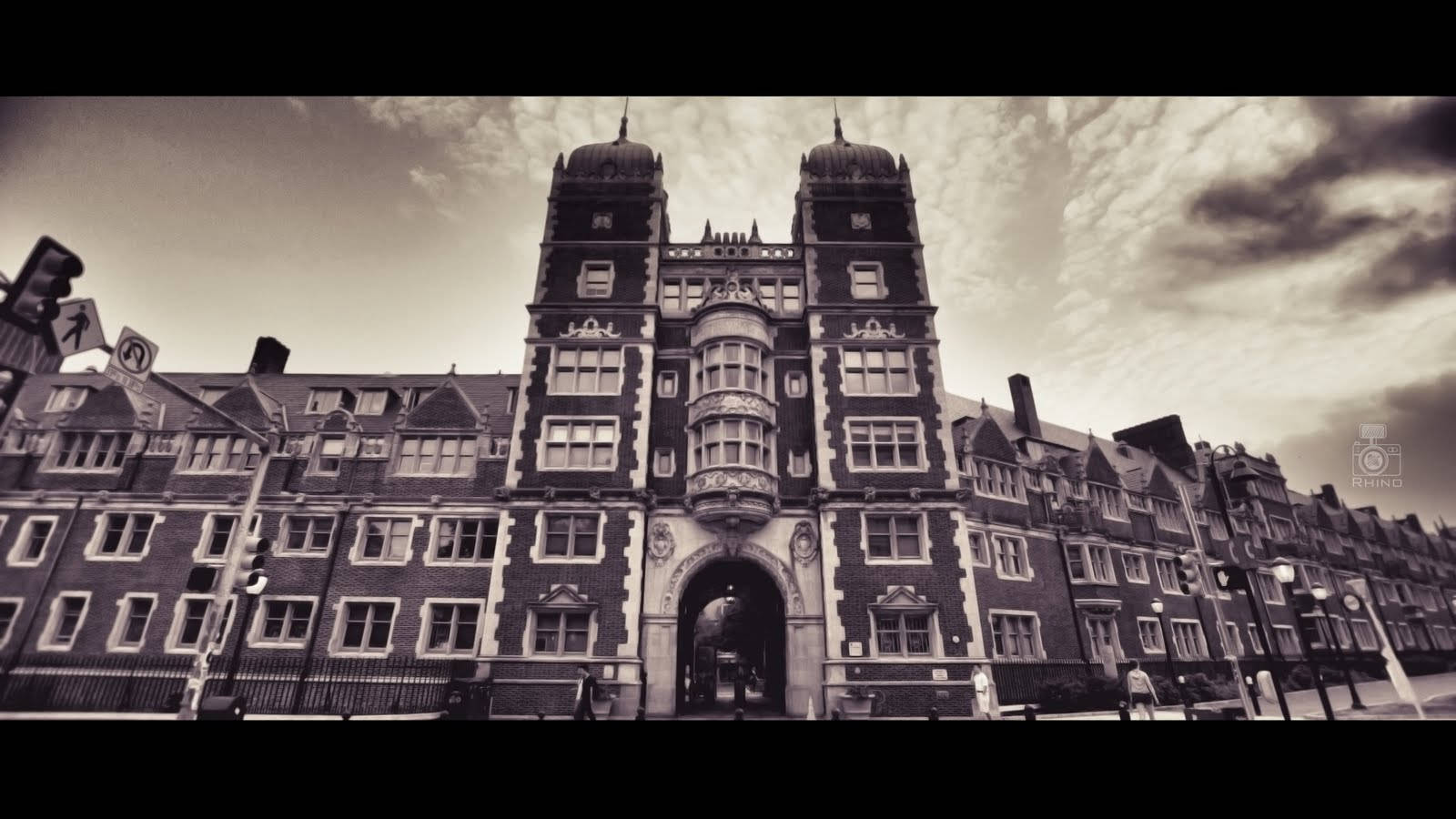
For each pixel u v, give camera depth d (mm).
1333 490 49719
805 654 22391
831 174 29719
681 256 28609
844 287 27359
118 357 12312
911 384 25609
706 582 28438
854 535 23328
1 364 10656
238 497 26328
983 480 30500
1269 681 15406
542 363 25781
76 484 26547
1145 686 18594
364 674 22859
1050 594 30266
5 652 23391
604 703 20766
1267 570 39250
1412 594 46344
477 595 24984
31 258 11023
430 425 27828
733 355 25594
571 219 28328
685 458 25234
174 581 25125
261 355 33188
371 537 26234
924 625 22656
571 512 23516
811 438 25781
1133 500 36469
